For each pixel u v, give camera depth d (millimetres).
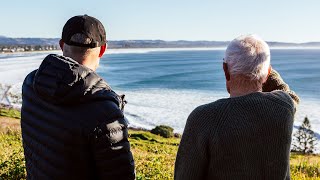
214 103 2502
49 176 2404
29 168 2623
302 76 192625
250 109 2422
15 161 7598
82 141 2258
